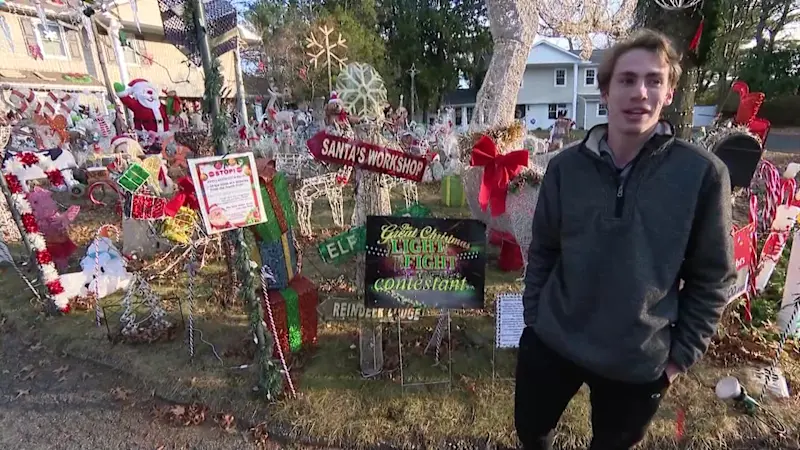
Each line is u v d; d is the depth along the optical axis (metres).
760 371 3.17
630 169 1.58
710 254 1.54
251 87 27.02
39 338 4.04
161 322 4.00
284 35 21.42
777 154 14.02
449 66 29.91
